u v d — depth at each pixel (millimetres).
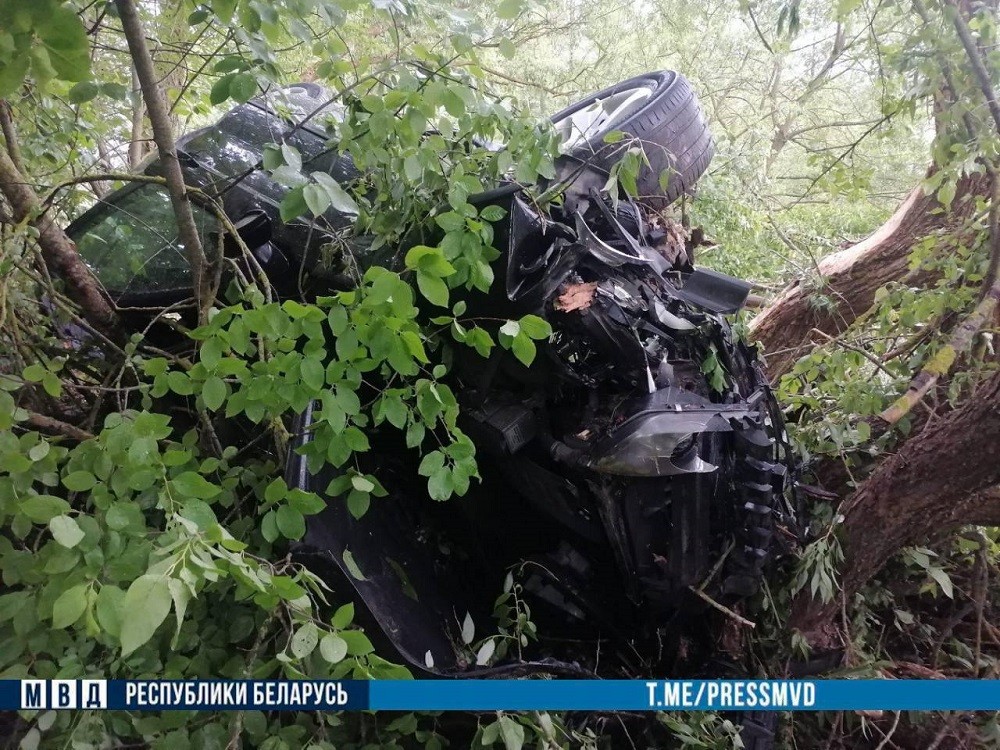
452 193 1514
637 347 1853
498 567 2270
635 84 3037
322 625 1284
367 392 2082
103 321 1988
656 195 2625
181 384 1393
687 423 1774
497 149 1995
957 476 2104
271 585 1162
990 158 2377
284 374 1378
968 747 2324
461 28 1557
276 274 2242
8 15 1016
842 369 2758
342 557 1655
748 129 6469
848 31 2889
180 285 2439
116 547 1146
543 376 1972
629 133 2371
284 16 1392
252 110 2514
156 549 1101
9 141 1801
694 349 2012
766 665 2355
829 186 3160
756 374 2176
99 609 927
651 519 1946
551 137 1696
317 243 2225
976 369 2443
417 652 1696
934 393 2584
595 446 1855
